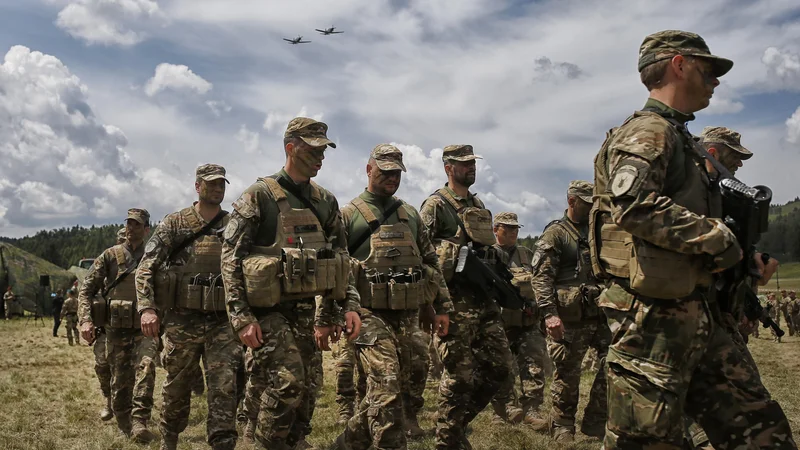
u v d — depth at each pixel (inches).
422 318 224.4
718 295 127.3
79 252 3821.4
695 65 130.0
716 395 125.3
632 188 116.1
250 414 261.7
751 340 877.2
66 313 778.8
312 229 183.9
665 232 114.3
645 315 122.3
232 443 223.3
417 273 213.8
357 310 189.6
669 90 131.0
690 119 133.2
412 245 218.1
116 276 295.6
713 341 125.8
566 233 261.6
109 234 4005.9
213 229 245.0
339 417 296.5
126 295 293.4
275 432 172.6
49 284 1390.3
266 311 176.9
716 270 118.7
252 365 181.0
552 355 260.8
